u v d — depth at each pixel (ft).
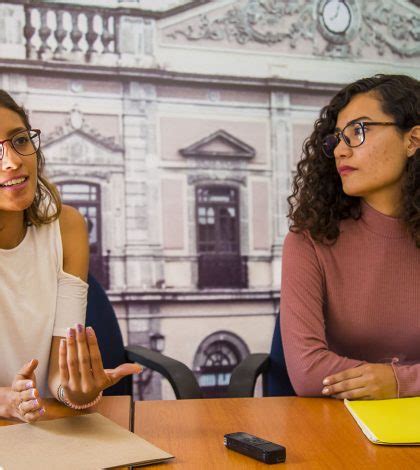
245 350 10.01
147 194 9.66
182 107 9.80
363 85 5.16
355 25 10.43
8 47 9.13
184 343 9.77
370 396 4.10
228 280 9.96
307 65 10.25
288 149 10.19
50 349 4.72
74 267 4.95
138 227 9.63
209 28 9.87
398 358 5.17
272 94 10.12
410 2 10.64
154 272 9.68
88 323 5.79
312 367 4.53
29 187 4.40
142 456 2.91
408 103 5.02
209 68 9.88
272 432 3.38
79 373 3.65
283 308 5.01
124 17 9.55
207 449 3.09
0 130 4.31
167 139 9.75
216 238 9.93
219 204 9.95
